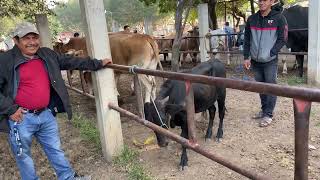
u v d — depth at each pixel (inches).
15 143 125.4
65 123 231.9
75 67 142.7
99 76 156.2
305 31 334.3
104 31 153.7
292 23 343.9
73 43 321.4
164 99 148.0
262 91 80.6
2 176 164.6
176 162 161.2
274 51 188.5
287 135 180.5
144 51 263.1
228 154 164.4
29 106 123.9
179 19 329.4
